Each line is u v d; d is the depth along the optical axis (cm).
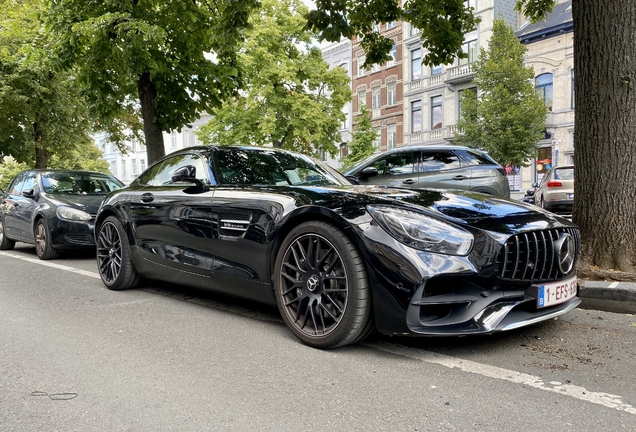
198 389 242
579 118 459
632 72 429
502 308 272
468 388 239
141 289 491
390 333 268
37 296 467
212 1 907
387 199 295
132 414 216
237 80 1052
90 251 836
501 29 2019
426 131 3025
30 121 1656
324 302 297
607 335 324
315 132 2192
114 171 5775
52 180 812
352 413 214
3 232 895
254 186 364
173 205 410
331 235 287
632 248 430
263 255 329
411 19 773
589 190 449
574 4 461
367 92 3500
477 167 820
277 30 2098
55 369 273
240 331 340
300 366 271
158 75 953
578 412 213
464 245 264
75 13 838
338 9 700
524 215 300
